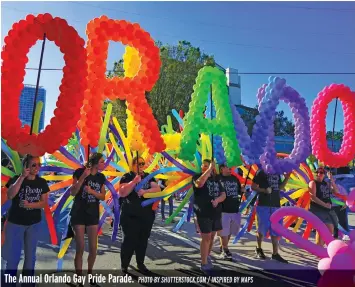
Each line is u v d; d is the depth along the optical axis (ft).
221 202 17.69
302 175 23.15
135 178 15.49
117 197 17.35
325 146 21.45
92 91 16.22
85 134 16.16
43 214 15.08
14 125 14.40
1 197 14.12
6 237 12.67
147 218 16.14
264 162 19.56
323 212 20.03
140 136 18.38
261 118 20.39
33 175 13.23
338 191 22.95
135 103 17.28
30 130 14.74
